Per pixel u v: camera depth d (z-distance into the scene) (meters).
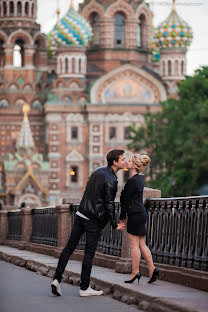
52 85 117.81
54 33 118.88
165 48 120.56
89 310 14.48
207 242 16.33
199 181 75.31
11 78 121.25
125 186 17.20
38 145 121.31
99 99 117.56
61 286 18.59
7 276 20.91
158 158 87.25
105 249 22.19
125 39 122.81
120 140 117.31
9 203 114.88
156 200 19.16
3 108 120.38
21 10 121.69
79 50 117.94
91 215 16.81
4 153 120.50
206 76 81.88
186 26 120.56
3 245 36.62
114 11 122.94
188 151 77.69
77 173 117.12
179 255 17.61
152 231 19.41
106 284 17.20
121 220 17.22
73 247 16.98
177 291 15.56
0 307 14.62
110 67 121.75
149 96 118.44
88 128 117.19
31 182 114.88
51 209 27.88
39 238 29.81
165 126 89.00
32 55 121.62
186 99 82.00
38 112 121.00
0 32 121.38
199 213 16.77
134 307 14.91
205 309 12.84
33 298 16.08
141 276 18.75
